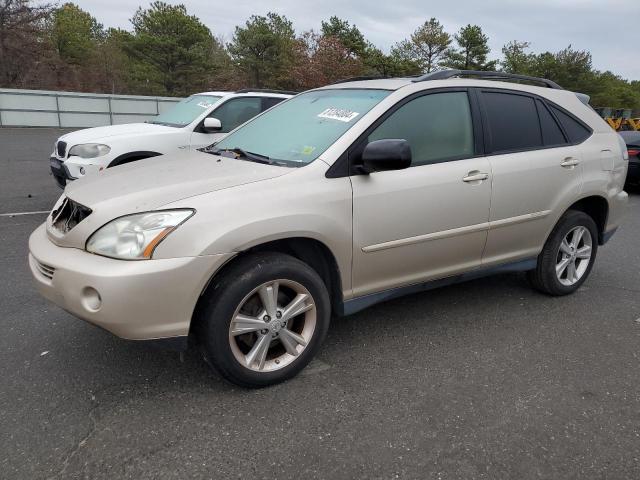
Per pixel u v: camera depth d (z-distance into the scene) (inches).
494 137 150.8
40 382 117.9
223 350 108.9
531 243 162.6
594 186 171.3
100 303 99.0
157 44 1663.4
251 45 1727.4
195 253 101.5
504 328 152.8
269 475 91.2
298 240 119.8
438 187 134.6
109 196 110.9
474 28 1835.6
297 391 117.2
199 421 105.4
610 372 129.2
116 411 108.0
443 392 118.3
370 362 131.1
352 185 121.9
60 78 1625.2
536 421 108.2
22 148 607.5
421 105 138.3
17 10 1444.4
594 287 190.7
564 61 2069.4
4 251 211.9
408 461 95.4
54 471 90.8
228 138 157.4
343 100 143.9
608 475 93.4
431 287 145.6
